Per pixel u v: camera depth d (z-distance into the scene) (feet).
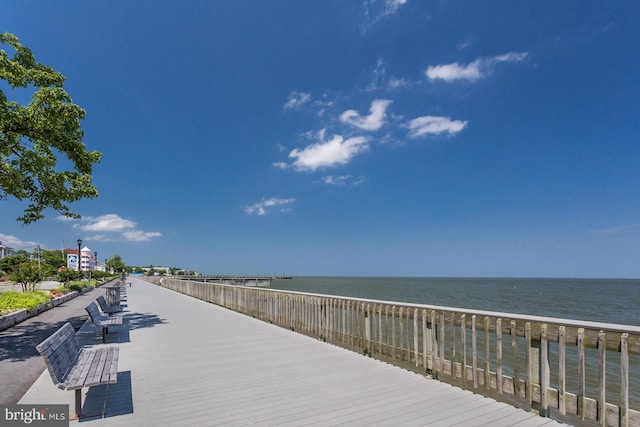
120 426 11.12
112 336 26.00
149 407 12.64
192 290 68.03
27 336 27.58
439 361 15.35
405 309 17.35
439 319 15.43
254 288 36.81
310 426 11.14
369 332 19.86
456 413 12.08
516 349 12.50
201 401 13.23
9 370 18.22
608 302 121.80
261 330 28.45
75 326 32.53
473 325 13.98
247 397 13.62
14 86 27.02
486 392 14.08
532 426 11.12
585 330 10.66
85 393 14.05
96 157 33.14
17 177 27.78
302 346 22.43
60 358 12.34
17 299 39.86
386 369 17.22
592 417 10.36
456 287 252.21
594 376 32.81
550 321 11.50
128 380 15.69
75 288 76.23
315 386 14.84
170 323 32.27
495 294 163.53
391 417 11.78
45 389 14.46
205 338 25.09
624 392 9.69
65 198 31.48
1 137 26.99
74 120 29.40
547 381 11.65
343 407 12.64
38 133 28.25
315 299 25.43
